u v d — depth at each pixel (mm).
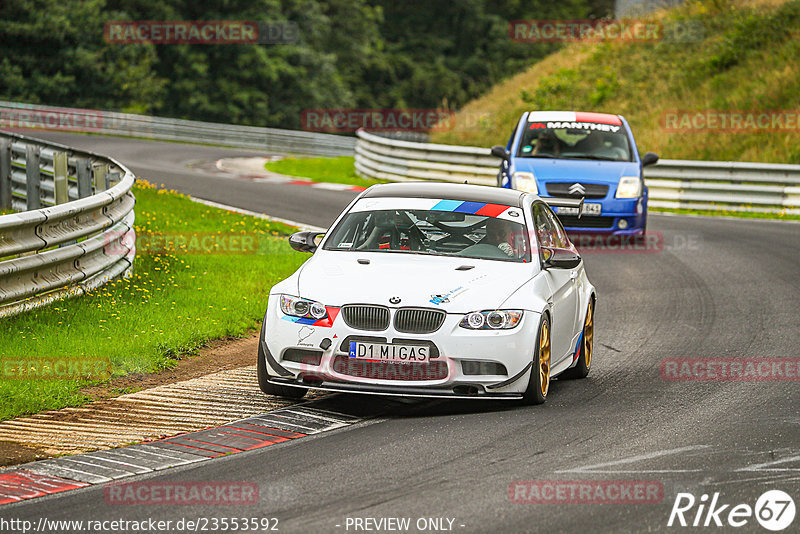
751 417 27422
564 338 31281
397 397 29781
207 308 39938
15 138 62625
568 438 25125
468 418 27234
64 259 37906
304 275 29172
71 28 199500
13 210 62781
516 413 27844
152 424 26203
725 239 68188
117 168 55469
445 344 27062
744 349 37031
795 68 119750
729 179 87750
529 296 28500
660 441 24906
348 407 28406
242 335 37938
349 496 20547
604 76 140250
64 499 20406
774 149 105500
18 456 23297
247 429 25875
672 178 89812
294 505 19984
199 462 23031
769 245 65688
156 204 67062
